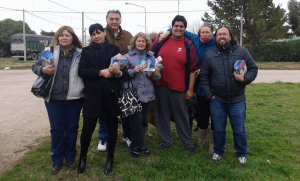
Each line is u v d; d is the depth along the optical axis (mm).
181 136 4199
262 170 3590
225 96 3656
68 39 3377
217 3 29516
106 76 3283
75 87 3449
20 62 28609
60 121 3512
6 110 7105
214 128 3814
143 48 3807
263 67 21734
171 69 3965
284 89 9562
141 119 3818
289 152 4137
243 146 3764
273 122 5664
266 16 28516
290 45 30328
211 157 3990
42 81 3348
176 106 4113
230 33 3645
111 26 4207
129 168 3629
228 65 3605
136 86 3742
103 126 4121
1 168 3723
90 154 4082
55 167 3531
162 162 3736
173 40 4059
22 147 4488
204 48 3988
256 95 8438
